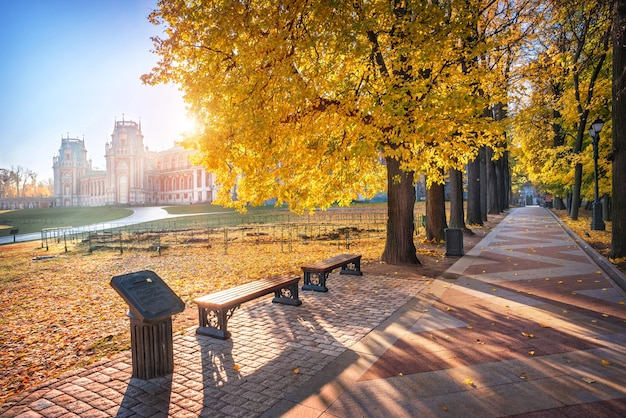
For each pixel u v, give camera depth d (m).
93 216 68.31
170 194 118.75
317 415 3.71
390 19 9.07
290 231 25.55
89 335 6.67
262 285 7.05
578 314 6.61
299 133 9.16
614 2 11.08
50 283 12.23
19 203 136.50
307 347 5.51
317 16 8.05
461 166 12.90
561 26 15.67
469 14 8.99
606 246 14.12
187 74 8.93
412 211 12.33
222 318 5.95
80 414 3.84
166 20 8.72
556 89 21.41
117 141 113.56
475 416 3.62
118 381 4.59
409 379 4.39
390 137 8.84
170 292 4.86
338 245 19.41
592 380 4.24
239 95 8.46
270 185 10.02
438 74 9.94
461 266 11.50
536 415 3.61
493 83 13.20
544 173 25.80
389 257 12.40
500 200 44.19
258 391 4.24
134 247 21.70
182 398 4.13
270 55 7.95
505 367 4.63
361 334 5.98
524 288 8.55
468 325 6.21
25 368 5.34
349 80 9.23
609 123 19.84
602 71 20.14
